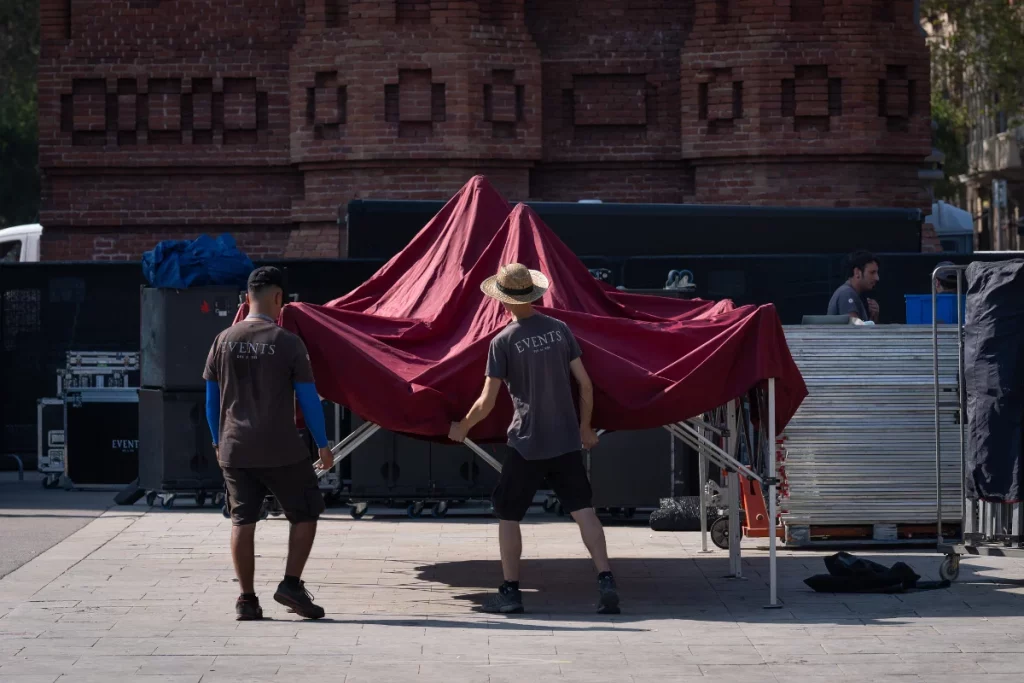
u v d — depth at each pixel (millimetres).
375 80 24500
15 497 18828
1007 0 46188
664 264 21000
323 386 11133
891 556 14336
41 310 20969
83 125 25734
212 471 17406
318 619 10875
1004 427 12281
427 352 11602
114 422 19500
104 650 9672
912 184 25406
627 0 25422
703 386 11195
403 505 17484
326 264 20219
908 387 14883
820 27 24766
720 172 25094
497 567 13469
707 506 15789
